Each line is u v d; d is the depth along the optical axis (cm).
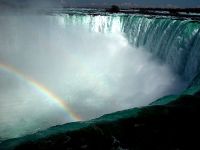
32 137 379
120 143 375
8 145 366
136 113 421
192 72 1507
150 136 386
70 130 389
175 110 425
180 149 368
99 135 379
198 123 404
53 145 364
